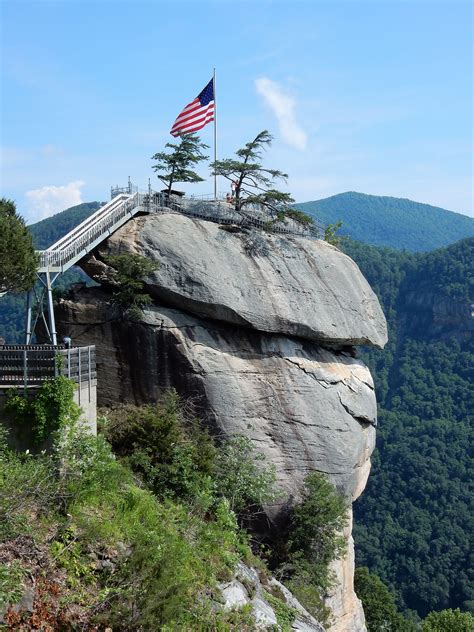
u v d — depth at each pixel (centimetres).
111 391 2636
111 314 2662
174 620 1290
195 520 1822
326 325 2992
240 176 3250
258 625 1566
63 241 2592
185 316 2734
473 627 3766
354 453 2928
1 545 1260
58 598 1238
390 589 7525
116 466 1672
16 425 1627
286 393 2817
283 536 2691
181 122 3306
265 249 3008
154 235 2767
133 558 1332
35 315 2773
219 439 2627
